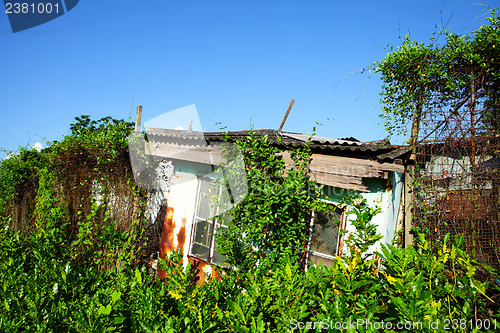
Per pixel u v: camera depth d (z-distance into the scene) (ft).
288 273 9.30
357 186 15.47
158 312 8.98
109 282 12.74
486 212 15.92
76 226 22.58
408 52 18.70
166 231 23.13
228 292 11.50
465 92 17.71
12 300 10.90
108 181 21.29
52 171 24.90
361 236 9.91
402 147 15.72
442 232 16.43
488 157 16.72
